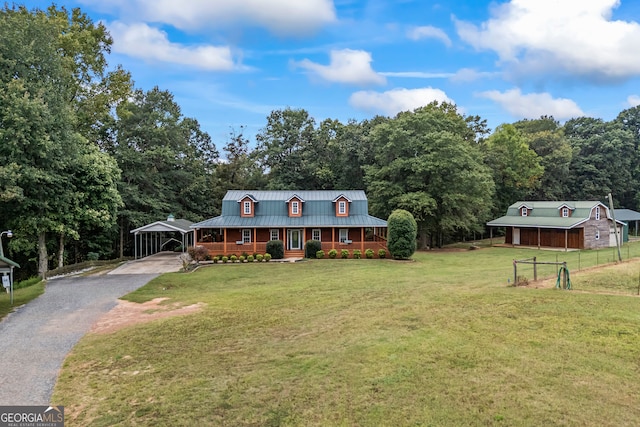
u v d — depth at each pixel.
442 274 21.00
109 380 8.51
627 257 25.05
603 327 9.88
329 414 6.61
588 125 63.31
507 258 30.42
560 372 7.60
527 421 6.05
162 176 40.59
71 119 24.95
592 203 37.12
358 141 44.50
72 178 25.56
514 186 50.59
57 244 32.25
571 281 15.67
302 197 33.16
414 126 40.06
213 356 9.55
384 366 8.23
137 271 25.17
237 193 33.88
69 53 29.28
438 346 9.16
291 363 8.78
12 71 22.17
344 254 29.20
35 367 9.37
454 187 37.66
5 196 19.92
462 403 6.66
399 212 28.72
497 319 10.99
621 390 6.84
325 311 13.22
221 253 29.70
